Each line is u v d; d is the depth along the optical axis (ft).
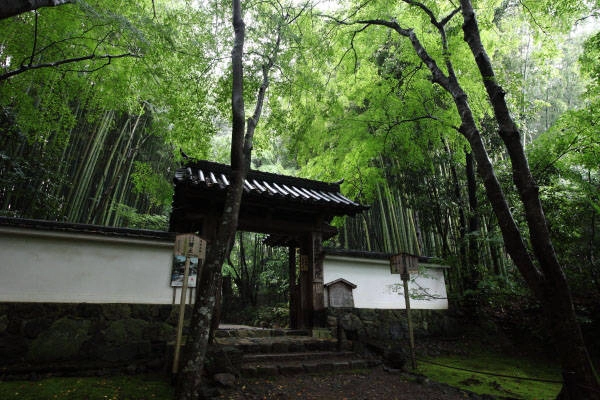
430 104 22.04
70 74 17.94
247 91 15.84
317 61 20.07
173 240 16.67
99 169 30.40
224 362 12.78
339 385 12.97
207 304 10.82
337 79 23.84
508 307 25.13
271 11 17.67
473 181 23.85
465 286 23.84
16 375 12.41
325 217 22.20
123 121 31.81
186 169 19.13
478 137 13.42
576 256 21.99
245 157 13.47
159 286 16.20
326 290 20.48
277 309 34.30
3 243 13.99
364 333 20.17
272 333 18.88
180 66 17.28
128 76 19.11
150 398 10.91
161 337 15.52
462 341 22.03
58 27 15.49
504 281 20.79
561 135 19.03
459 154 22.82
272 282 38.17
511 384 14.17
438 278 24.21
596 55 19.31
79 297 14.66
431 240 29.60
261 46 16.55
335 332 19.19
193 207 18.66
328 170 25.96
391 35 22.58
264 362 14.82
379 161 29.27
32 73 16.69
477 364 17.81
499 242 20.56
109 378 12.96
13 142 22.53
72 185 25.57
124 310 15.25
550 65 20.29
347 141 23.53
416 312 22.50
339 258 21.29
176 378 12.21
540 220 11.50
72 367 13.29
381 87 21.65
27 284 13.96
